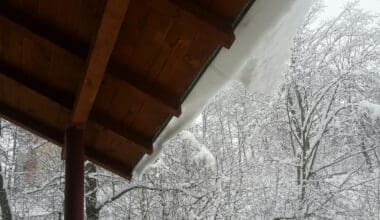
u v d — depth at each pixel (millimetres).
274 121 9625
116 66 2527
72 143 2910
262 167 8258
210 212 7473
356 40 10070
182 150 8547
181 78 2504
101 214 9289
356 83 9797
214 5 1952
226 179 7547
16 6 2398
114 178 8523
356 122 9594
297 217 7836
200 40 2154
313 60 9891
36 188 8531
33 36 2439
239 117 9992
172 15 1985
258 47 2059
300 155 9297
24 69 2957
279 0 1843
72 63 2658
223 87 2389
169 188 7840
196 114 2730
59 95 3049
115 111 3131
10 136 9680
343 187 8523
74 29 2393
